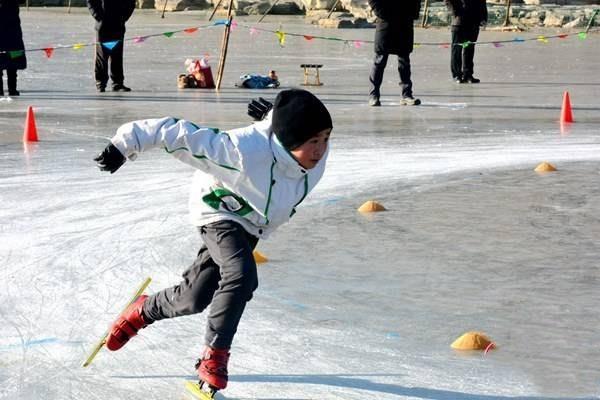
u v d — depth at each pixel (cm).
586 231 1194
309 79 3197
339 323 870
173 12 7325
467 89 2917
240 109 2361
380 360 785
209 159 678
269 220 707
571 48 4547
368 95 2736
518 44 4769
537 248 1118
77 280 998
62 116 2223
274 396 720
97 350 767
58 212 1287
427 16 5856
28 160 1659
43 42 4497
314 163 688
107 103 2502
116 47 2802
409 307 912
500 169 1596
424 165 1630
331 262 1060
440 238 1162
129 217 1263
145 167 1614
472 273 1021
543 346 813
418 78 3278
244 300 686
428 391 727
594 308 909
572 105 2470
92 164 1628
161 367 777
